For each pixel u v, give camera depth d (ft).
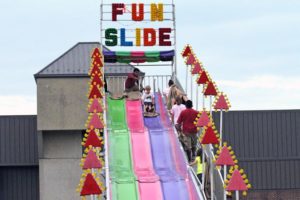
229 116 190.49
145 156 120.67
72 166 190.90
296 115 191.21
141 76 152.15
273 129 191.01
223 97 107.45
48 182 190.08
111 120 135.44
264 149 190.60
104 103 133.49
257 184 189.67
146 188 109.40
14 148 191.42
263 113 191.11
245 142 190.29
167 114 138.00
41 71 191.21
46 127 189.67
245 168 190.08
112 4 159.43
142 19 159.22
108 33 159.22
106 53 156.76
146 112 137.49
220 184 105.29
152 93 149.07
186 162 114.21
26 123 192.24
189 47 150.10
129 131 128.26
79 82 190.70
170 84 145.18
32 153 191.62
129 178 112.16
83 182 95.91
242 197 188.44
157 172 115.65
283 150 190.80
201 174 112.16
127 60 158.71
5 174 191.83
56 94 190.60
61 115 190.39
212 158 102.78
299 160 190.29
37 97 190.29
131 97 146.00
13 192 191.62
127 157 120.26
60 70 191.72
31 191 191.83
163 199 107.04
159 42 159.43
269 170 189.78
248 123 190.70
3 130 191.62
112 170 116.26
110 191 107.14
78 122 190.39
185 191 108.27
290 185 189.98
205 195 106.83
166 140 125.18
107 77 179.01
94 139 108.58
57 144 191.52
